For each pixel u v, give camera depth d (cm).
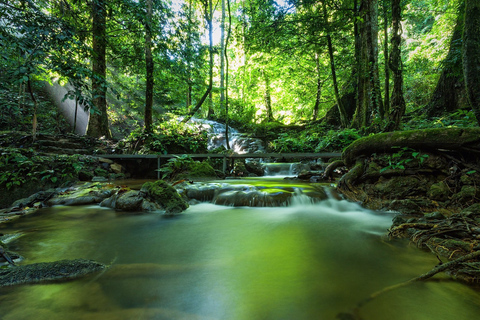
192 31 1265
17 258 237
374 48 895
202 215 416
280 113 2294
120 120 1875
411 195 420
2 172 506
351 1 1084
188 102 1862
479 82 361
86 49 387
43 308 158
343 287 185
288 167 987
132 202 448
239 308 160
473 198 346
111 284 190
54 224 366
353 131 967
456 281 186
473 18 361
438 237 249
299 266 223
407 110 1298
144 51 1147
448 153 404
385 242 278
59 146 877
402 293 174
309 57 1686
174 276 204
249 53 1266
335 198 486
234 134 1605
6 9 328
